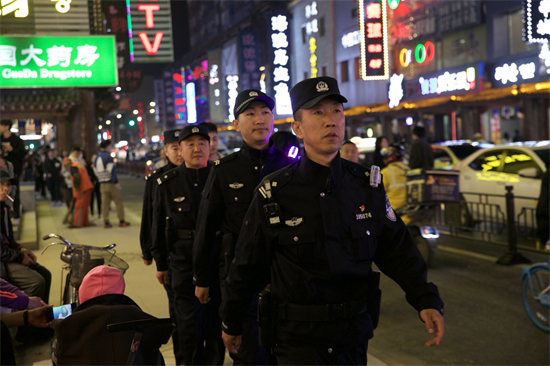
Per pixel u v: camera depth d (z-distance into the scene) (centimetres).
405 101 3369
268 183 234
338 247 227
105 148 1259
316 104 227
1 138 990
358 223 230
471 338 517
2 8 1441
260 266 243
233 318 253
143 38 1508
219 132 6359
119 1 1600
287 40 4500
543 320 530
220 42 6888
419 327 560
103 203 1264
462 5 2861
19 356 460
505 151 1030
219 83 6781
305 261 226
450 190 755
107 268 263
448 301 631
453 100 2895
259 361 349
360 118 3988
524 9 1994
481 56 2814
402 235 241
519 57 2569
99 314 237
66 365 233
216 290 386
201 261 355
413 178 769
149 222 494
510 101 2592
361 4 1714
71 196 1456
